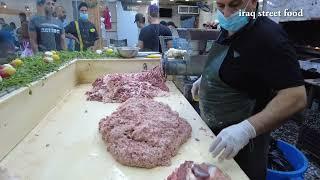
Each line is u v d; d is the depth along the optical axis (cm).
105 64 219
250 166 133
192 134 130
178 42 219
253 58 113
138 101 154
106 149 115
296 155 176
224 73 123
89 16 307
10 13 216
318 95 290
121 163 104
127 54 224
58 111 159
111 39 329
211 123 139
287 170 169
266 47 108
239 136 101
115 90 182
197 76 184
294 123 322
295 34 369
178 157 109
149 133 112
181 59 189
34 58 171
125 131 116
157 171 100
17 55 166
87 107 167
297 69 107
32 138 123
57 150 114
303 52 361
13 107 111
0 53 147
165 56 198
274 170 160
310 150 253
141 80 201
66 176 96
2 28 177
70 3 291
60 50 240
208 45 169
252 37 113
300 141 265
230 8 115
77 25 286
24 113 121
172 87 213
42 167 101
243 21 115
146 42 306
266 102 126
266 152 137
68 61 199
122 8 331
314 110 287
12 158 106
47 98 150
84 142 122
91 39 296
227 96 128
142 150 104
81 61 213
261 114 106
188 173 90
